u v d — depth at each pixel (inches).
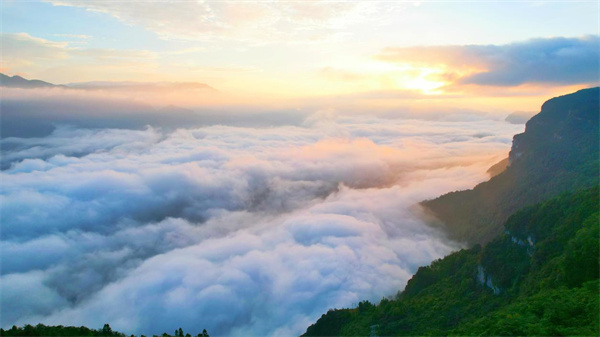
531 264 2778.1
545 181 5137.8
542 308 1740.9
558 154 5487.2
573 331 1403.8
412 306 3302.2
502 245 3312.0
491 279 3034.0
